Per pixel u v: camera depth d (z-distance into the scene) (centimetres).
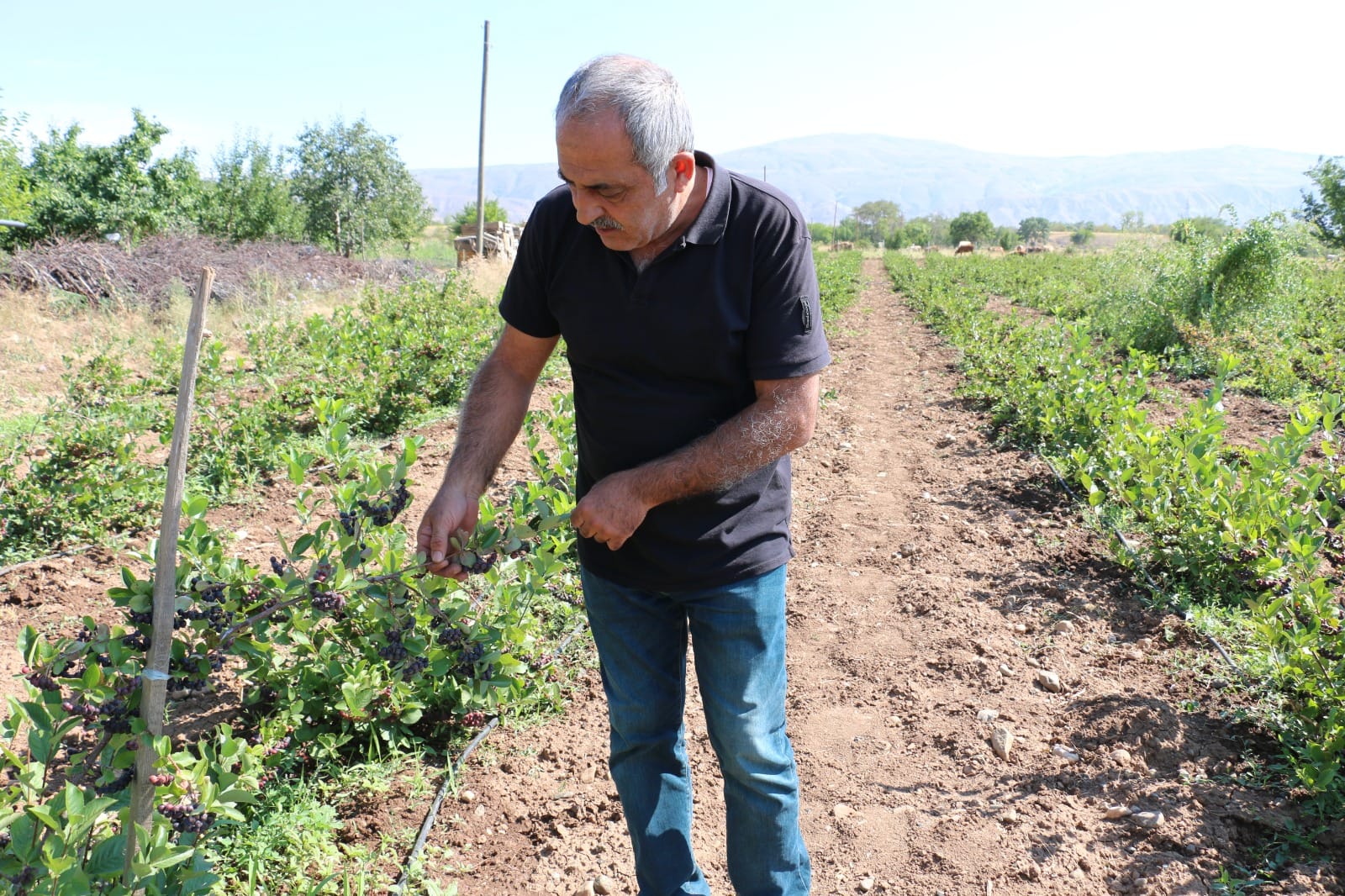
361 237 3300
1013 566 518
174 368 836
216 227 2808
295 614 317
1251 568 427
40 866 192
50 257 1345
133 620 231
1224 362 605
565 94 180
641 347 204
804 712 381
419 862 279
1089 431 694
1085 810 307
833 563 538
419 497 638
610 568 221
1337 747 303
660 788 231
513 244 3083
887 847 296
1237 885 269
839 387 1101
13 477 574
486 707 351
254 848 274
